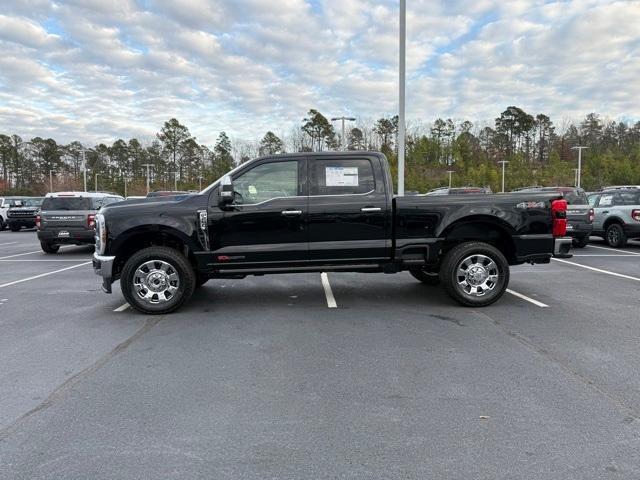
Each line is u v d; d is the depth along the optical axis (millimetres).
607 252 12805
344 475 2631
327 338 5148
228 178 6078
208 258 6324
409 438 3023
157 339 5188
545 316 5996
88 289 8148
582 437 3012
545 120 96750
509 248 6734
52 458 2826
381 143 75188
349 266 6480
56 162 96438
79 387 3883
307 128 65438
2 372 4238
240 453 2867
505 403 3510
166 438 3051
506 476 2605
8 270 10523
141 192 90375
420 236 6465
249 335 5301
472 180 71250
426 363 4355
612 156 71500
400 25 13133
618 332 5270
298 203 6332
